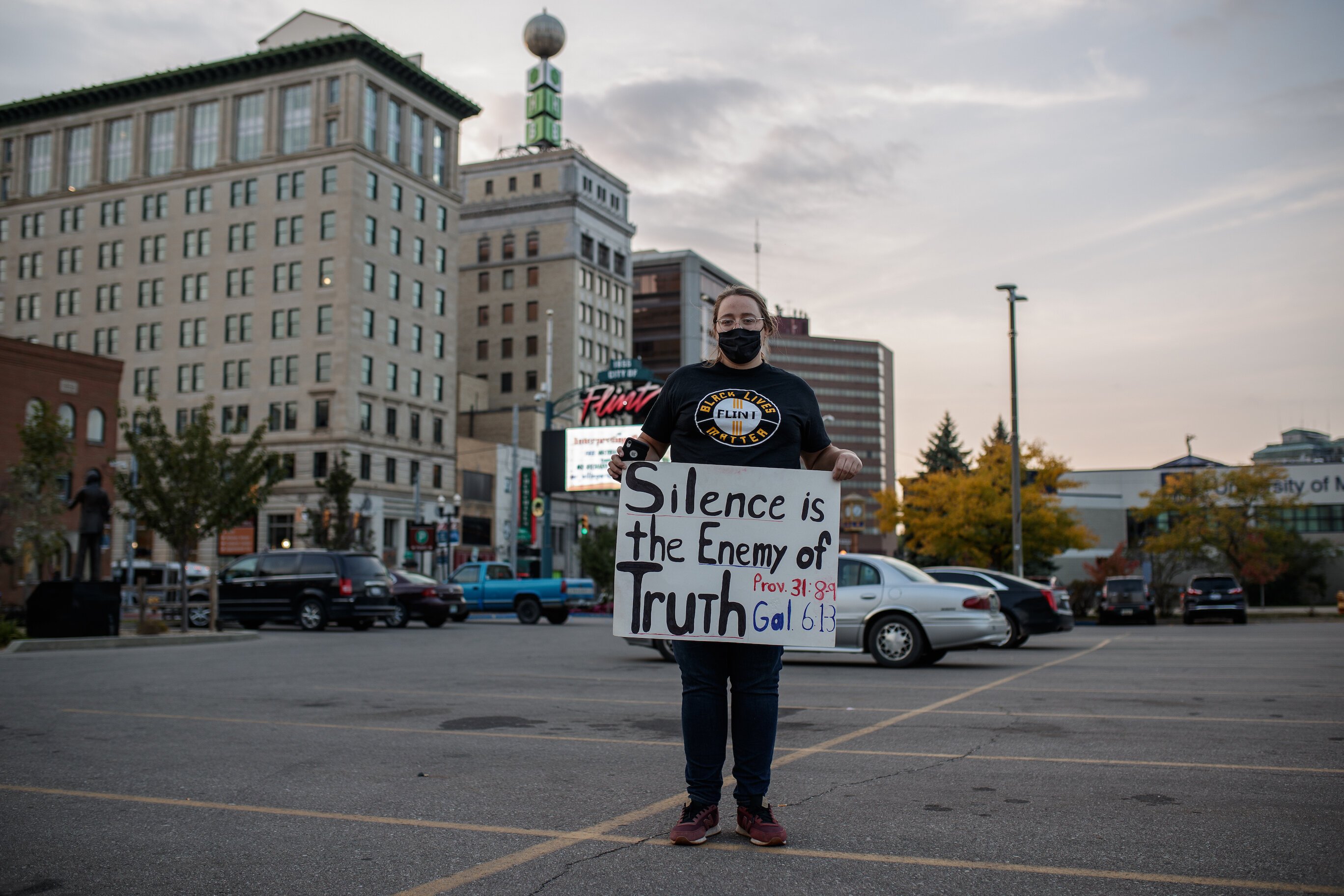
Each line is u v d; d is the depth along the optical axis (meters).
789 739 7.19
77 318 76.44
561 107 102.81
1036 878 3.75
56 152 78.12
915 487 41.97
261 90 72.56
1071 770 5.92
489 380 95.56
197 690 10.72
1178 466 72.44
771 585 4.38
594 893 3.60
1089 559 69.94
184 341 73.00
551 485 46.81
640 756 6.53
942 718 8.33
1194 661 14.92
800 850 4.16
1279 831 4.46
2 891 3.72
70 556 45.75
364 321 69.75
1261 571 50.03
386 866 3.97
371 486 68.88
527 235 95.81
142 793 5.40
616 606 4.42
